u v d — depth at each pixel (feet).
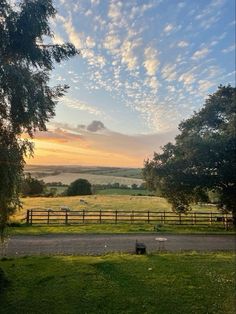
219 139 104.88
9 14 39.78
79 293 43.88
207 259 63.21
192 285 47.85
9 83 38.01
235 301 42.47
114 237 86.89
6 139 41.52
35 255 65.82
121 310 39.34
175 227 105.40
